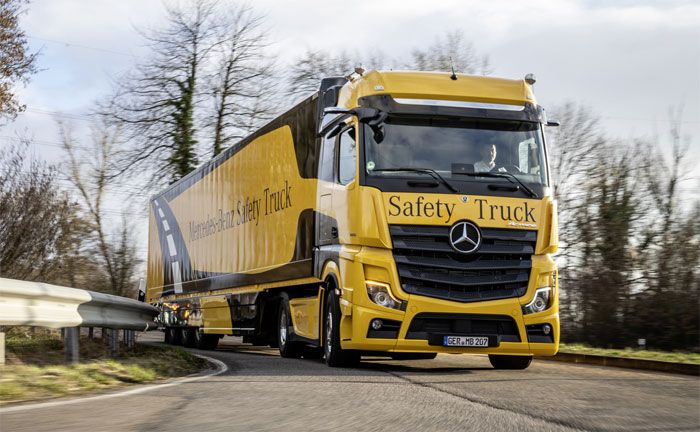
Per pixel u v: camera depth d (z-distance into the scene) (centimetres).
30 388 806
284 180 1520
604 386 897
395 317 1079
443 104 1154
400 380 956
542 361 1415
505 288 1105
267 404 727
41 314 952
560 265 2195
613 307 1762
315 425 610
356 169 1122
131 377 947
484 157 1141
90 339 1426
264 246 1633
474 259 1098
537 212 1128
